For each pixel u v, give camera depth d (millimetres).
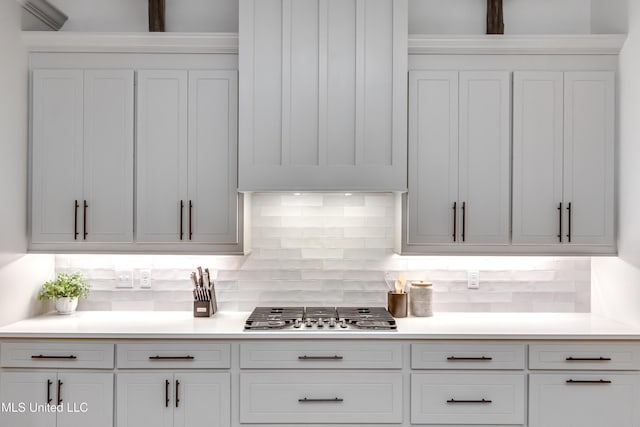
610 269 2883
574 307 3082
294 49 2682
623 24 2734
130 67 2766
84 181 2758
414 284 2979
